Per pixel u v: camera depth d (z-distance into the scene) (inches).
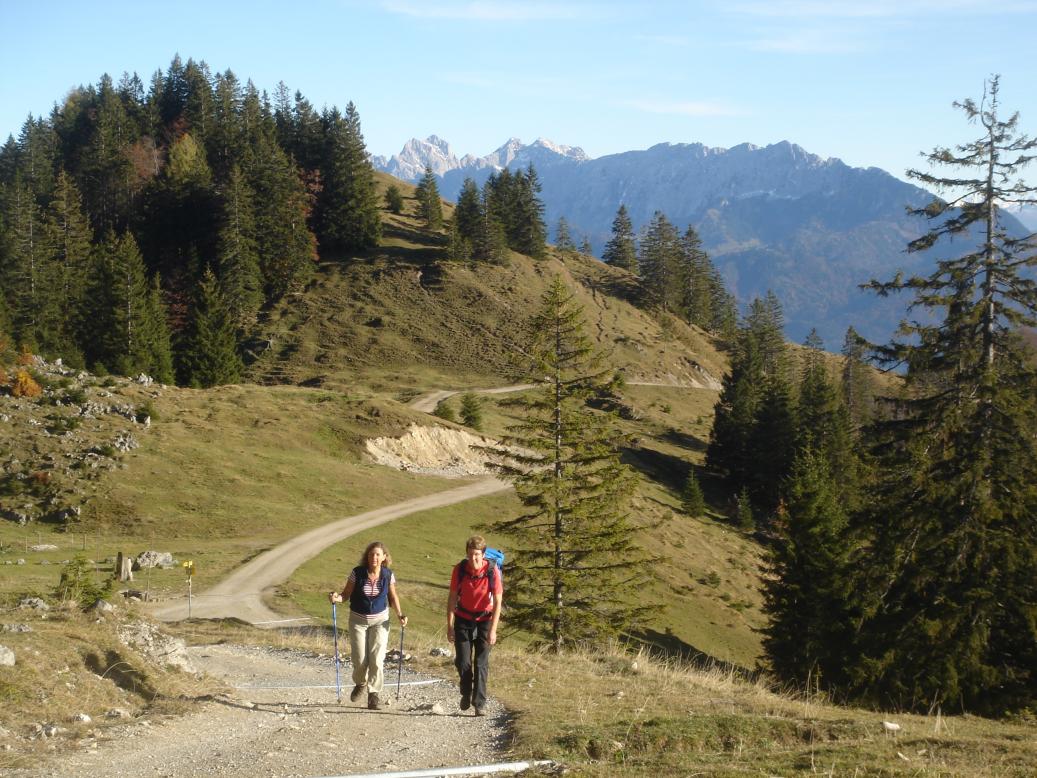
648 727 360.2
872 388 4379.9
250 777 281.4
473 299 5447.8
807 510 1347.2
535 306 5516.7
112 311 3804.1
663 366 5654.5
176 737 335.6
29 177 5846.5
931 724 473.7
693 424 4857.3
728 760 304.8
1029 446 919.7
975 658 866.8
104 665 415.2
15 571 1470.2
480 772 287.7
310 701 436.8
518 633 1387.8
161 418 2677.2
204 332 3959.2
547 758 310.7
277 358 4690.0
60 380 2682.1
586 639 1151.0
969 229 964.0
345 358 4714.6
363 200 5959.6
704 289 7377.0
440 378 4594.0
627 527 1168.2
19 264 4131.4
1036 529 916.6
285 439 2748.5
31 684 358.6
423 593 1576.0
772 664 1338.6
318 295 5354.3
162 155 6417.3
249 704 411.2
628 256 7687.0
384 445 2920.8
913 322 999.0
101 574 1499.8
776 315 6742.1
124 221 5753.0
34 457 2237.9
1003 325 949.2
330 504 2361.0
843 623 1147.9
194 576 1600.6
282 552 1871.3
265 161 5433.1
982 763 310.8
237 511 2159.2
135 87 7529.5
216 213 5064.0
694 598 2354.8
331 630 1030.4
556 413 1198.3
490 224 6058.1
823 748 327.6
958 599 902.4
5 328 3641.7
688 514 3191.4
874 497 1016.9
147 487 2191.2
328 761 305.7
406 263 5767.7
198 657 649.6
